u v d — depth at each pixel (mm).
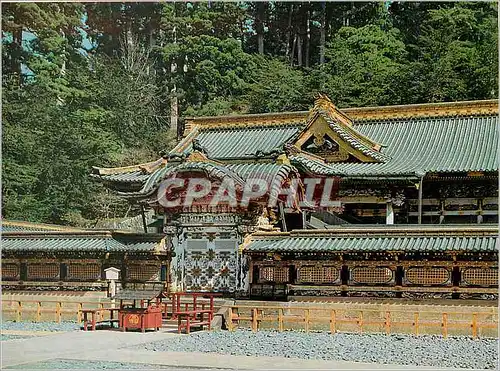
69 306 33125
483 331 26562
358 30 74562
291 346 23391
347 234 29281
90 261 33406
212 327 28453
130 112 72875
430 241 27609
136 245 33031
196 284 32594
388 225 35469
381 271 28484
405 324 26531
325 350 22531
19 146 64250
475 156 40406
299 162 37844
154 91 76375
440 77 66312
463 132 43688
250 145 47281
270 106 73875
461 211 40812
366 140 42031
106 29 81312
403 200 40562
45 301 31984
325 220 40375
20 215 62656
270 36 84938
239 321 29531
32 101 67125
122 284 33219
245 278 31062
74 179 66500
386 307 28031
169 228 33250
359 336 26328
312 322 28797
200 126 50688
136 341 24812
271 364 19656
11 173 63125
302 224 36688
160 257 32812
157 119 75875
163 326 29328
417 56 73750
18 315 32438
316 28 83438
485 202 40406
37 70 70812
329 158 42375
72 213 65938
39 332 28000
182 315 27922
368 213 41750
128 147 72062
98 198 67062
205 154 32719
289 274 30047
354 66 72312
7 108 65000
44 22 71500
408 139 44312
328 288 29141
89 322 31156
